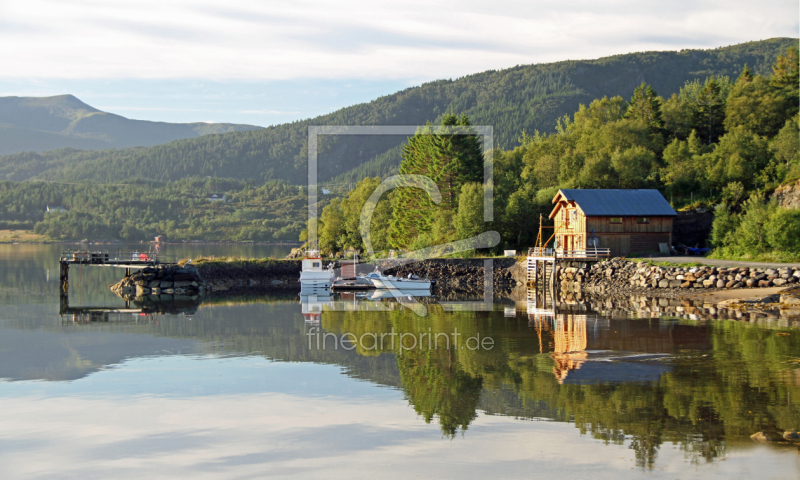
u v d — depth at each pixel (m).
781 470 15.60
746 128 97.69
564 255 65.62
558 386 23.81
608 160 91.12
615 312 44.81
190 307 54.00
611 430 18.80
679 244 73.56
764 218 61.06
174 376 26.98
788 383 23.09
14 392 24.38
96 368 28.61
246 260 81.25
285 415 21.28
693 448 17.16
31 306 54.44
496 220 80.12
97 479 16.23
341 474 16.31
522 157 113.56
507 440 18.39
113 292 68.38
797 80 106.50
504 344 32.84
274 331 39.28
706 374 24.69
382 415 21.16
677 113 111.31
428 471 16.38
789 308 42.88
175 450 18.14
